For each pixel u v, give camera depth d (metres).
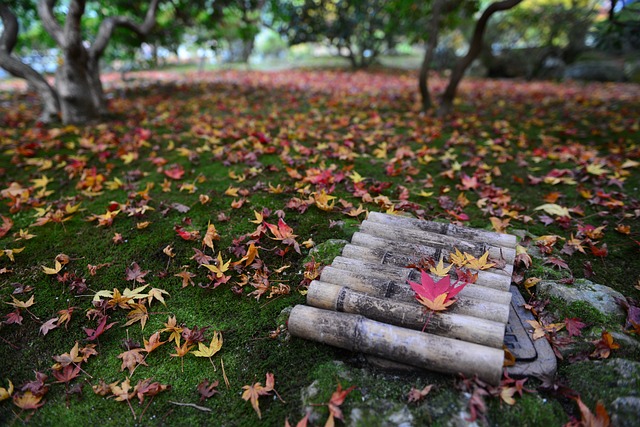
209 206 1.29
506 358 0.72
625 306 0.83
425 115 2.47
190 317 0.89
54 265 1.04
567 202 1.33
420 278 0.85
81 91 2.26
